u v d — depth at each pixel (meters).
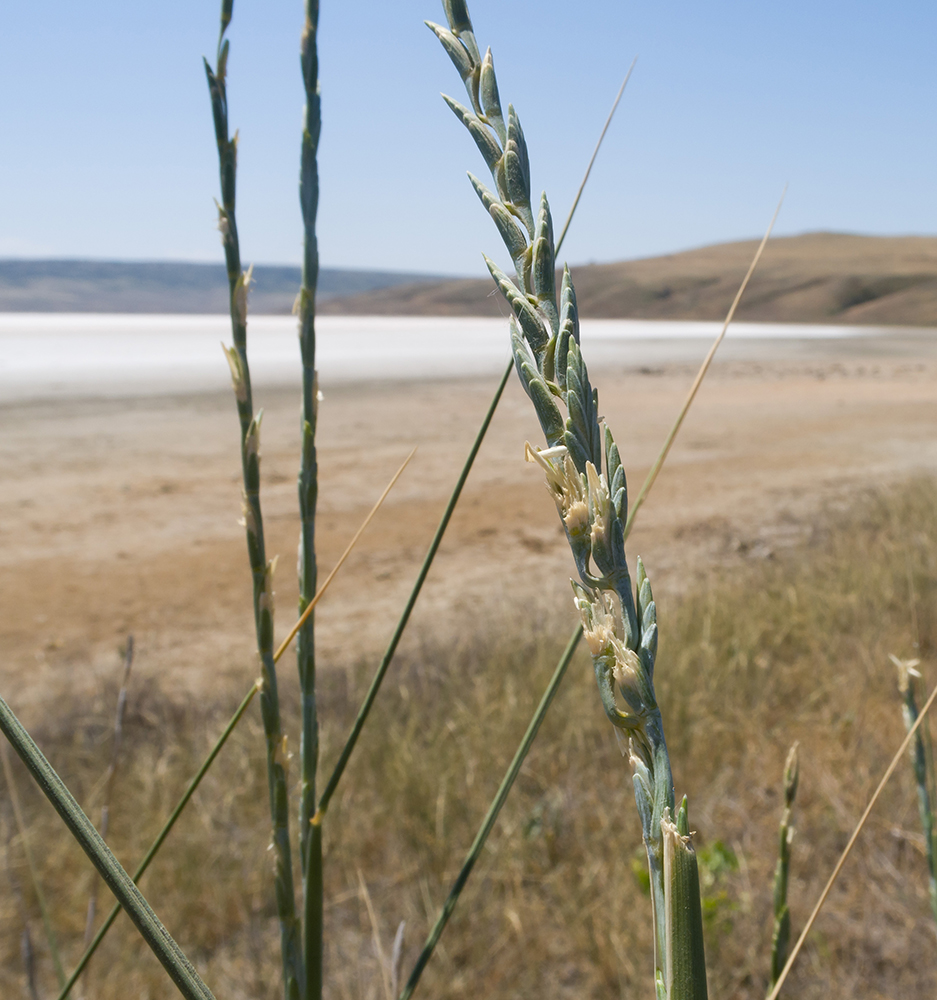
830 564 7.63
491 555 10.55
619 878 3.48
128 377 28.30
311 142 0.66
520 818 3.92
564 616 6.91
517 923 3.20
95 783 4.19
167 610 8.57
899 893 3.30
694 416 22.22
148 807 3.97
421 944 3.26
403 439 18.19
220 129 0.59
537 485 14.19
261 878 3.62
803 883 3.42
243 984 3.11
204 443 17.25
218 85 0.59
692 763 4.30
